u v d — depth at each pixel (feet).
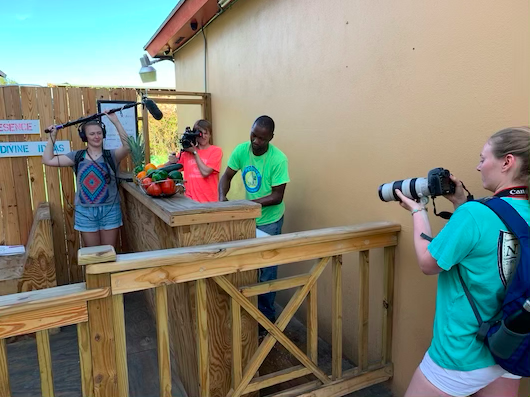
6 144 11.82
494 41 5.36
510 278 4.15
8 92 11.82
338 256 6.85
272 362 9.09
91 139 10.65
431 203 6.70
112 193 11.12
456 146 6.02
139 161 10.19
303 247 6.35
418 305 6.95
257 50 12.60
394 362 7.58
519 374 4.12
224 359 6.49
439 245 4.50
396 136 7.17
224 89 15.72
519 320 3.94
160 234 7.77
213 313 6.27
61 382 8.33
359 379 7.26
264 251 5.99
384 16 7.27
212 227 6.15
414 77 6.70
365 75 7.86
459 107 5.93
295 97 10.50
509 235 4.17
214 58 16.61
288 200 11.12
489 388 5.06
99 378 5.26
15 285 9.95
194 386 6.82
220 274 5.72
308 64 9.80
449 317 4.65
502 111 5.31
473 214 4.30
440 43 6.18
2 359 4.66
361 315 7.29
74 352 9.55
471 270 4.38
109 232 11.20
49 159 10.50
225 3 13.79
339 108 8.72
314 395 6.83
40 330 4.80
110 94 13.09
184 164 11.60
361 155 8.12
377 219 7.78
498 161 4.39
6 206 12.09
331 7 8.75
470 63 5.72
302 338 10.12
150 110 9.52
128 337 10.24
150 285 5.27
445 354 4.65
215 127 17.04
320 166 9.57
